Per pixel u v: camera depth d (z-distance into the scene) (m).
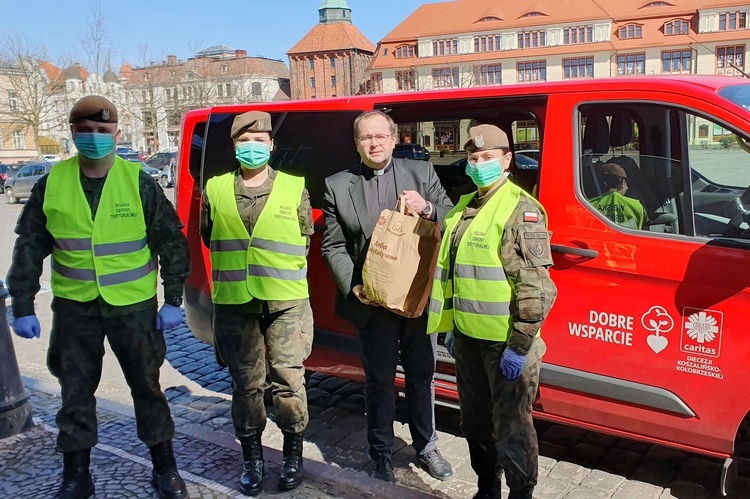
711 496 3.15
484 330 2.56
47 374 5.17
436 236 2.95
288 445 3.22
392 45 72.12
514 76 66.75
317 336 4.06
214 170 4.41
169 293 2.98
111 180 2.89
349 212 3.17
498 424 2.63
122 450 3.62
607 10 64.38
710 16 59.91
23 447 3.68
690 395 2.86
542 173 3.21
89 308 2.91
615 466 3.47
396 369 3.60
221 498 3.13
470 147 2.59
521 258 2.45
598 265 3.01
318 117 4.04
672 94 2.92
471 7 70.06
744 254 2.72
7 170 32.72
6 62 47.97
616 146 3.07
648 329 2.91
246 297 3.10
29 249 2.87
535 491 3.22
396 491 3.12
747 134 2.74
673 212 2.96
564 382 3.15
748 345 2.70
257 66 90.44
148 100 57.16
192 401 4.60
